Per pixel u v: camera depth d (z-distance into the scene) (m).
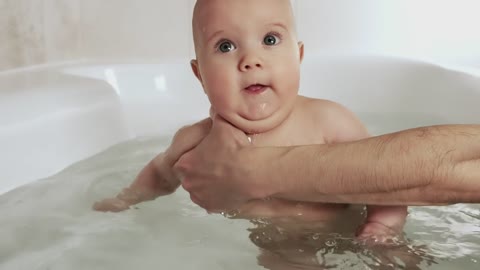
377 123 1.49
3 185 1.06
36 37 1.71
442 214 0.91
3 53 1.58
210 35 0.87
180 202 0.99
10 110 1.15
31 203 1.00
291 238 0.83
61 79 1.42
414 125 1.45
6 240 0.87
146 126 1.57
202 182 0.86
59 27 1.82
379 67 1.64
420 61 1.60
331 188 0.74
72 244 0.86
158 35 2.01
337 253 0.79
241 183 0.80
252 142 0.89
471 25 1.94
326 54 1.73
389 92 1.61
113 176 1.13
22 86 1.33
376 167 0.71
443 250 0.79
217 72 0.86
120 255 0.82
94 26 1.94
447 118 1.45
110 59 1.84
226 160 0.82
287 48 0.86
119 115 1.39
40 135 1.15
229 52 0.86
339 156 0.73
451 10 1.95
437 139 0.70
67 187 1.07
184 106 1.63
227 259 0.80
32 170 1.12
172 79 1.66
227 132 0.86
